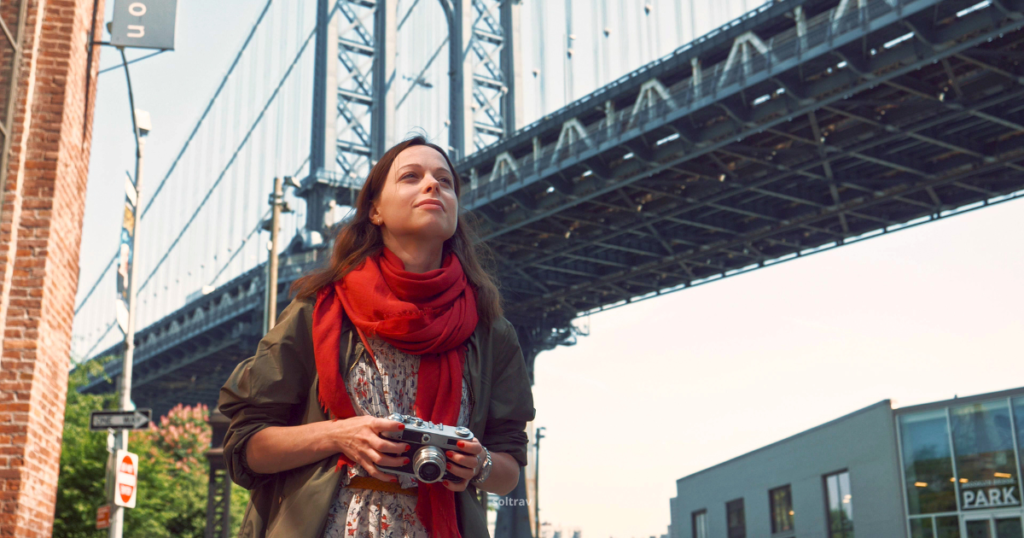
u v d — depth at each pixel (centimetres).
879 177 3569
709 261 4419
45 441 664
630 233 4078
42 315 645
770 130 3155
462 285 147
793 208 3859
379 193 148
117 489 963
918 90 2869
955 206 3650
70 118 711
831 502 2694
